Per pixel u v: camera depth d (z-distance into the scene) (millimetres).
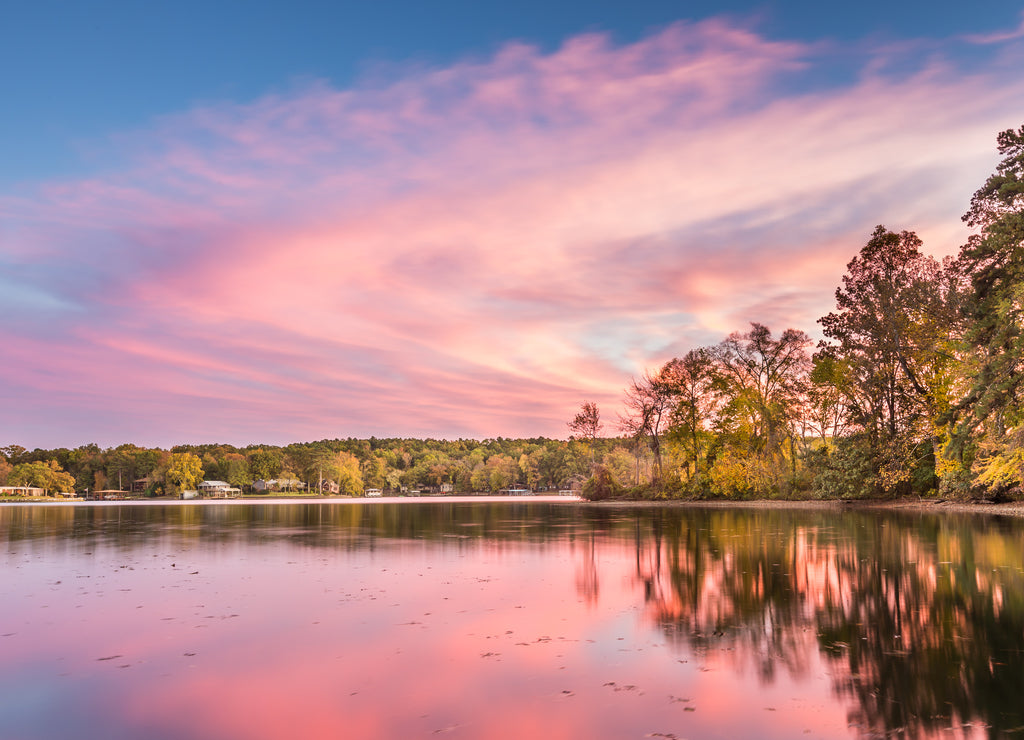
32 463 155000
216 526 38406
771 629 11070
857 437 52719
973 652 9555
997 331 32938
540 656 9609
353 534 31344
